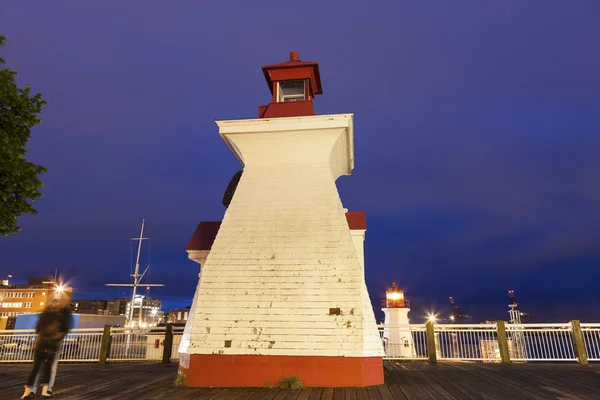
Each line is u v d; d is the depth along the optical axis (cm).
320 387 785
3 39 830
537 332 1250
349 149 1147
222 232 932
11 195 797
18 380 924
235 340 832
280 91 1140
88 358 1375
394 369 1085
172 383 859
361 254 1197
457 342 1329
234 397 704
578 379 888
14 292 7281
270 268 888
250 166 998
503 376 936
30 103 852
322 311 838
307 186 960
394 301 2089
